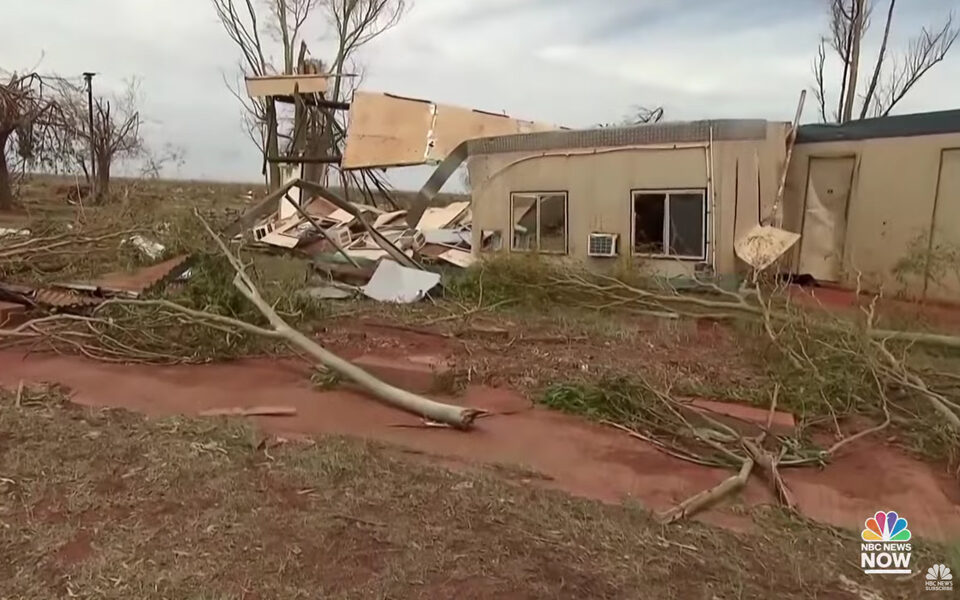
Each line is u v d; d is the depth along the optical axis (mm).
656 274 10617
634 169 11266
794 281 11398
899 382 5770
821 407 5941
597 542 3652
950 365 6617
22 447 4789
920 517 4176
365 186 22047
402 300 10727
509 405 6246
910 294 9773
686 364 7344
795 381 6293
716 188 10641
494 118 20734
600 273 10719
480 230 13156
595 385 6285
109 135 29141
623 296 9828
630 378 6145
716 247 10703
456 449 5176
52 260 11430
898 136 10430
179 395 6359
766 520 4043
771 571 3439
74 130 24281
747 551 3641
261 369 7312
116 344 7684
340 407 6125
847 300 9805
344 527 3762
